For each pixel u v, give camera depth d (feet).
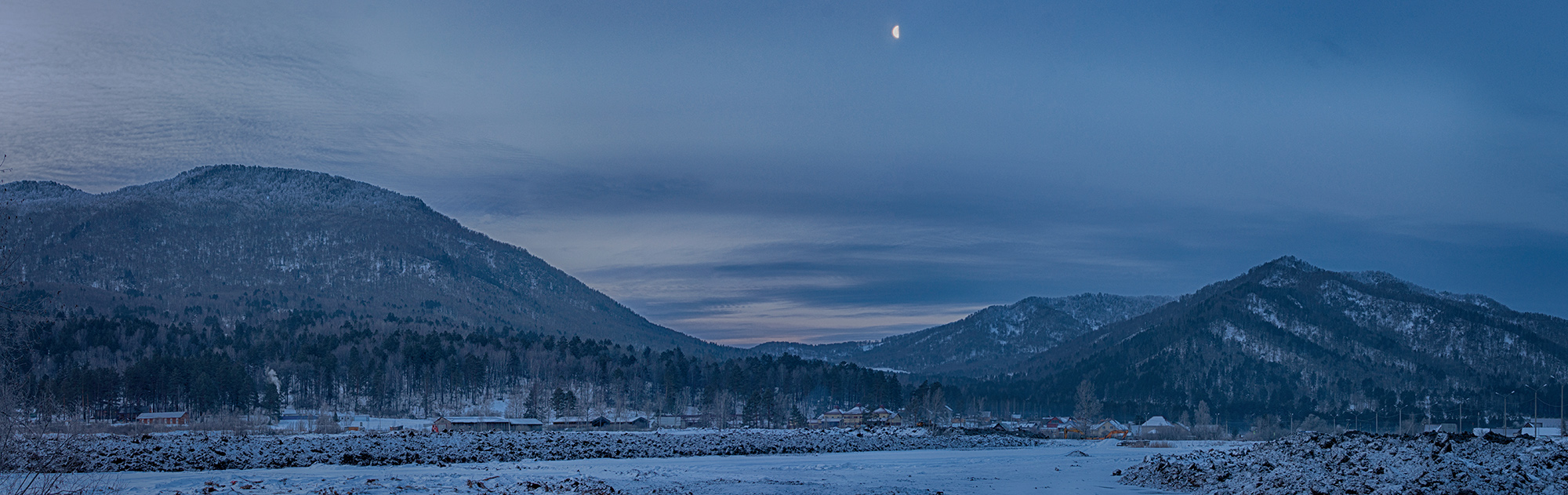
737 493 149.48
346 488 138.31
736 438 318.86
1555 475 121.90
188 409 549.95
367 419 618.85
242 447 221.66
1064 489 156.97
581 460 233.96
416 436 276.62
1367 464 133.90
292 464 196.85
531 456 238.48
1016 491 154.40
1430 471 116.88
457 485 146.82
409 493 135.54
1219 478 145.69
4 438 93.40
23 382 95.25
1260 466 146.41
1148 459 189.26
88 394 497.87
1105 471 198.29
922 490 156.66
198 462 185.98
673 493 145.07
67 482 128.57
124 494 129.29
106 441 209.97
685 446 281.33
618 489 145.07
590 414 633.20
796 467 213.25
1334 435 176.76
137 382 544.62
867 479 176.65
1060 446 384.06
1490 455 133.49
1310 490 116.26
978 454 294.05
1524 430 363.76
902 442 355.56
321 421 536.42
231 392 563.48
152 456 186.09
